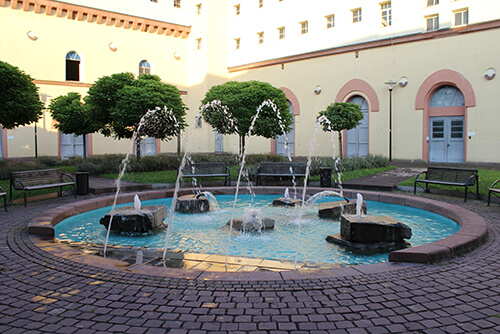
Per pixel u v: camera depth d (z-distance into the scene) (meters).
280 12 25.03
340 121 16.06
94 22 24.77
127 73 16.23
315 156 23.19
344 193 9.88
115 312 2.95
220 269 4.19
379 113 20.36
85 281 3.62
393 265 4.01
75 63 24.56
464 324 2.72
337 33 22.12
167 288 3.42
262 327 2.69
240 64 27.72
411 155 19.25
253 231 6.15
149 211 6.23
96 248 5.14
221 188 10.50
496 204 7.95
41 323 2.78
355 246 5.03
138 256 4.72
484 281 3.54
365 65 20.80
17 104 13.29
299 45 24.09
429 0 18.55
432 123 18.98
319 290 3.34
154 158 17.47
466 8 17.45
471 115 17.38
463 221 5.91
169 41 28.16
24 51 22.27
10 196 8.36
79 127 19.19
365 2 20.78
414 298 3.17
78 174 9.87
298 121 24.16
